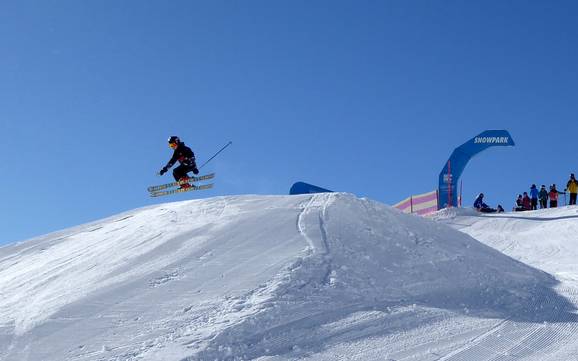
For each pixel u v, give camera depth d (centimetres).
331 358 747
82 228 1767
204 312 877
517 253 1822
